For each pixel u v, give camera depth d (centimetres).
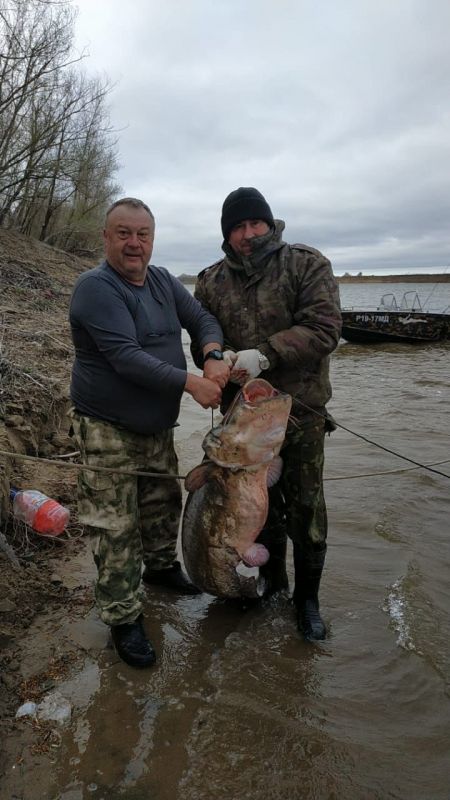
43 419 579
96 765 248
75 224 3014
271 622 357
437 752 261
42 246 2366
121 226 295
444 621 360
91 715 274
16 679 292
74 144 2286
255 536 316
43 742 257
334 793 239
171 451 357
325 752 259
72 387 326
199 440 727
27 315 1048
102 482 314
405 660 323
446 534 483
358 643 338
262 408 286
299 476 341
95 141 2462
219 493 312
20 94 1947
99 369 309
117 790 237
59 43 1925
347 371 1429
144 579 398
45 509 407
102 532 314
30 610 343
